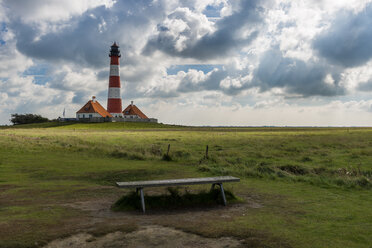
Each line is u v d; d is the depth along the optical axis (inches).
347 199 332.5
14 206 296.7
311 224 237.3
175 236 209.2
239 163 664.4
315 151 919.7
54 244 193.6
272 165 600.7
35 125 4466.0
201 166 588.7
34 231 216.5
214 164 647.1
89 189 392.8
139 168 599.2
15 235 207.5
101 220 247.8
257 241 199.2
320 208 290.8
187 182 295.9
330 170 554.3
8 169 578.6
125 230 221.0
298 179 458.9
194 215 265.1
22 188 397.7
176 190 310.5
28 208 288.2
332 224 237.5
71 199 332.5
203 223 239.0
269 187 406.3
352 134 1948.8
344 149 976.3
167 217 258.1
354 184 413.1
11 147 952.9
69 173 536.7
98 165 642.8
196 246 191.0
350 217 257.9
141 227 228.7
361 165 628.1
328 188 399.2
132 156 785.6
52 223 237.0
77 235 209.9
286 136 1795.0
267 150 962.1
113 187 410.0
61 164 655.1
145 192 371.2
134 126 4229.8
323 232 217.8
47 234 210.5
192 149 1018.1
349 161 695.7
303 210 283.0
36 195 353.1
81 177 495.5
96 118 4616.1
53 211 276.7
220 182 310.3
